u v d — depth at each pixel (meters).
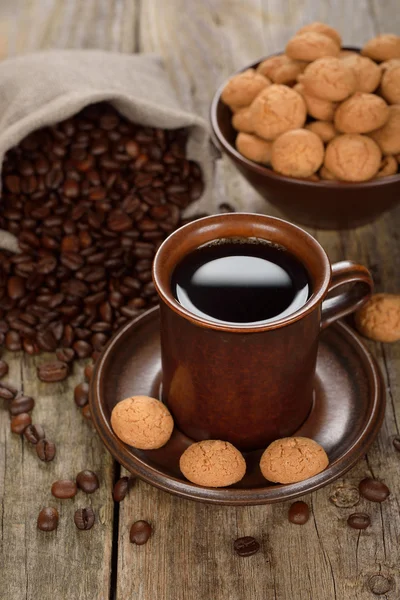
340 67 0.72
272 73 0.76
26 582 0.62
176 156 0.78
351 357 0.67
